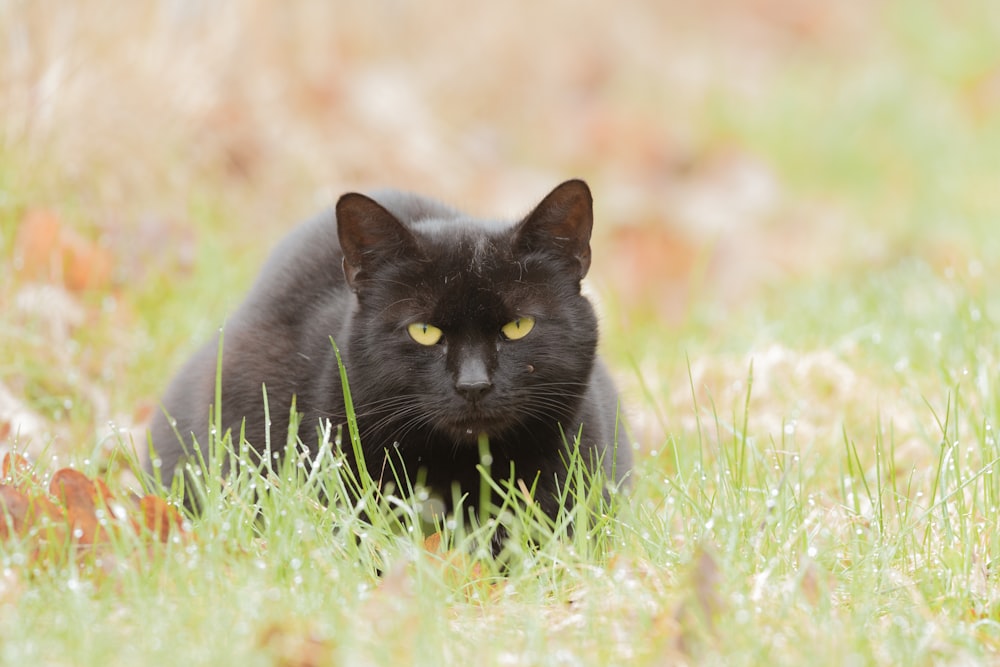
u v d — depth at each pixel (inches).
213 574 213.2
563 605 226.8
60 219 400.8
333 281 289.4
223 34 518.3
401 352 259.0
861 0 992.2
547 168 710.5
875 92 812.6
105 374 355.3
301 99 572.7
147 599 205.0
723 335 421.4
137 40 470.0
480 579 230.1
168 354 377.1
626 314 481.7
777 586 222.2
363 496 246.8
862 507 280.4
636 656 199.5
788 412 344.5
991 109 823.1
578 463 261.9
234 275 429.4
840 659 193.6
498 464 265.9
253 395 275.1
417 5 684.1
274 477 245.4
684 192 730.2
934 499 257.0
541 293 261.9
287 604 210.1
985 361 338.3
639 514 255.9
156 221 437.7
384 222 257.1
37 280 385.1
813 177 743.7
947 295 410.3
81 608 199.2
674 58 851.4
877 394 343.6
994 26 906.7
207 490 244.4
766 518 247.6
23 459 265.7
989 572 239.8
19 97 414.6
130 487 249.3
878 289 419.2
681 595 212.1
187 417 287.6
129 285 408.2
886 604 223.1
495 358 257.6
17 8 421.1
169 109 471.5
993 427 283.6
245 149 520.1
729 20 953.5
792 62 910.4
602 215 664.4
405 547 236.2
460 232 266.2
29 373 343.6
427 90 663.1
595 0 827.4
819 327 400.2
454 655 197.3
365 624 203.8
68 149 427.8
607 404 293.4
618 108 781.9
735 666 192.9
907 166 740.7
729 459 274.7
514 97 734.5
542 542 248.7
